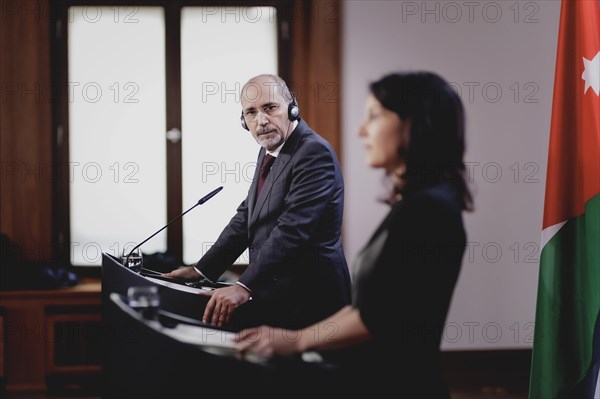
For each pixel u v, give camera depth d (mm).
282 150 4324
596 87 3938
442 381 2471
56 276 6438
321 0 6809
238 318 3793
